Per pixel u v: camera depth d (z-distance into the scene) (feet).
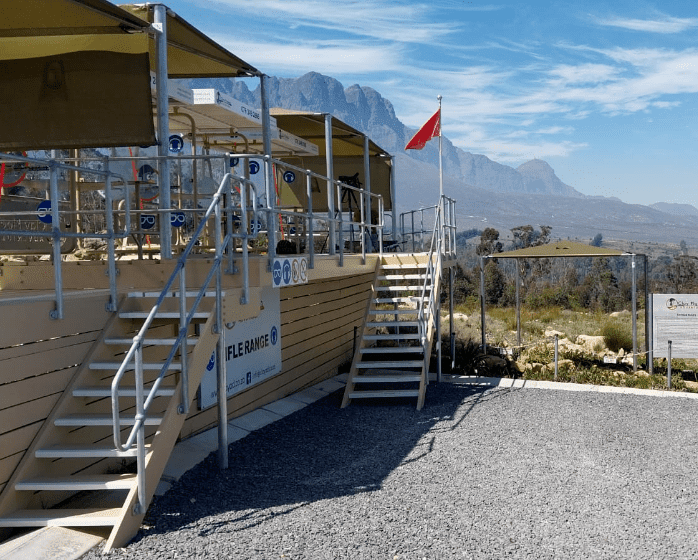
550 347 55.16
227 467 24.48
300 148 50.80
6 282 25.14
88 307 20.47
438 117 51.55
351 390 36.86
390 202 64.75
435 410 35.55
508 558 17.37
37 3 21.17
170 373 24.93
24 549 15.87
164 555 16.39
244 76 33.19
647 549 18.35
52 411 18.97
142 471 17.37
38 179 32.27
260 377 34.42
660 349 48.32
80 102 23.86
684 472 25.86
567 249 56.18
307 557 16.85
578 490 23.32
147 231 28.35
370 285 54.49
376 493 22.26
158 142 25.43
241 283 24.41
